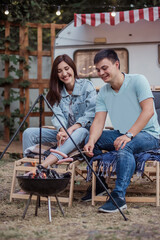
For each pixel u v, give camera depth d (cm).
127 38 630
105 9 838
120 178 272
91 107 332
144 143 290
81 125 320
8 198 314
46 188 229
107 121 582
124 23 629
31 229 219
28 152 320
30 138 330
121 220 242
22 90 721
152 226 226
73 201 307
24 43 712
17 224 230
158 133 307
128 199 288
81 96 337
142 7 798
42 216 253
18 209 274
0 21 703
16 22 708
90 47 639
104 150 326
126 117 301
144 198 286
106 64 289
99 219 245
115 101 303
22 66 716
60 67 331
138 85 293
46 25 711
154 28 624
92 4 842
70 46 643
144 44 628
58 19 868
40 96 261
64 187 240
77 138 304
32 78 795
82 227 224
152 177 390
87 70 640
